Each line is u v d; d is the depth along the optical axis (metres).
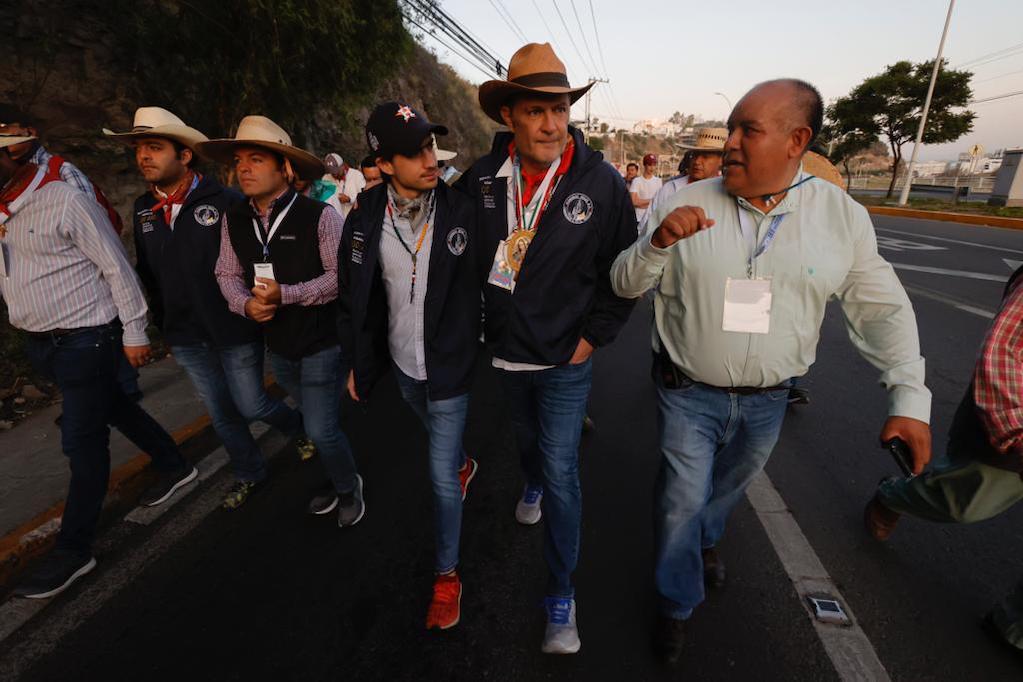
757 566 2.23
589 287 1.74
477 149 23.92
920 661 1.79
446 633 1.98
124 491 2.84
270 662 1.89
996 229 13.29
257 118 2.11
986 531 2.40
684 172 4.11
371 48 6.02
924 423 1.36
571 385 1.79
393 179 1.83
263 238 2.24
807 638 1.89
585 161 1.68
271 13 4.78
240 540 2.51
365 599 2.15
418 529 2.55
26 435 3.39
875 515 2.29
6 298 2.11
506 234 1.75
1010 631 1.78
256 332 2.50
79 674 1.87
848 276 1.50
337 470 2.49
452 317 1.89
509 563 2.31
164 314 2.53
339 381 2.41
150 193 2.63
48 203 2.04
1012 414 1.48
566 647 1.84
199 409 3.68
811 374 4.25
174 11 5.07
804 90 1.31
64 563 2.24
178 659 1.91
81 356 2.19
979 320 5.41
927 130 25.56
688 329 1.58
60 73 4.70
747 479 1.85
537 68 1.54
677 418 1.68
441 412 1.92
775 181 1.40
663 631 1.83
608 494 2.74
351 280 1.93
